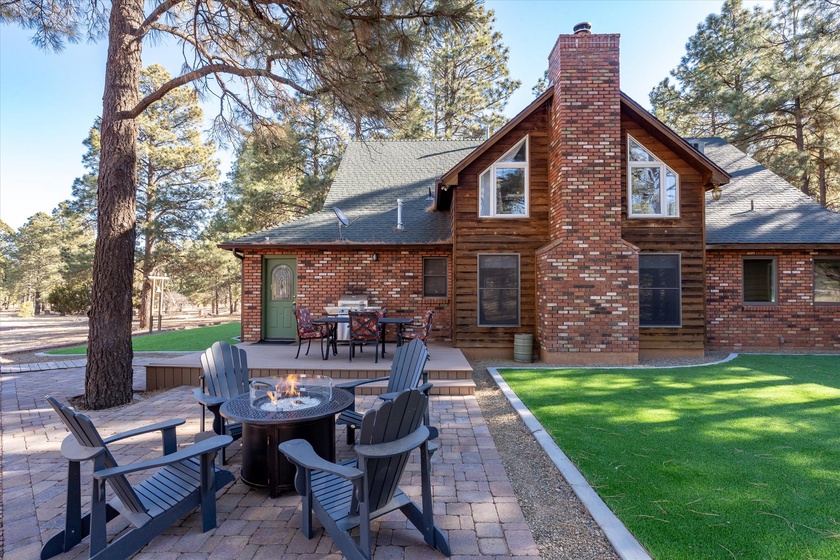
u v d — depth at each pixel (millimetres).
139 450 4348
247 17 6191
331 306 10680
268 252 11273
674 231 9773
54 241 43562
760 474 3576
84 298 32000
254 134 7656
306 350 9492
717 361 9047
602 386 6828
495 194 10148
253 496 3414
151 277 18016
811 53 16250
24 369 8938
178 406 6031
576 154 8914
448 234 11164
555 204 9375
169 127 23234
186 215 23641
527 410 5512
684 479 3502
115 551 2496
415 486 3518
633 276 8789
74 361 9914
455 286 10078
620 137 9203
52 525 2988
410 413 2512
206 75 6895
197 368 7184
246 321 11242
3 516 3107
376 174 14039
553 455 4031
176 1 6273
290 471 3416
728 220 11250
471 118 24234
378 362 7820
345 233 11328
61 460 4156
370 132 7078
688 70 21531
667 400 5938
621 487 3373
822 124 17406
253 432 3514
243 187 21328
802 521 2854
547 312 8969
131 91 6391
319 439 3514
